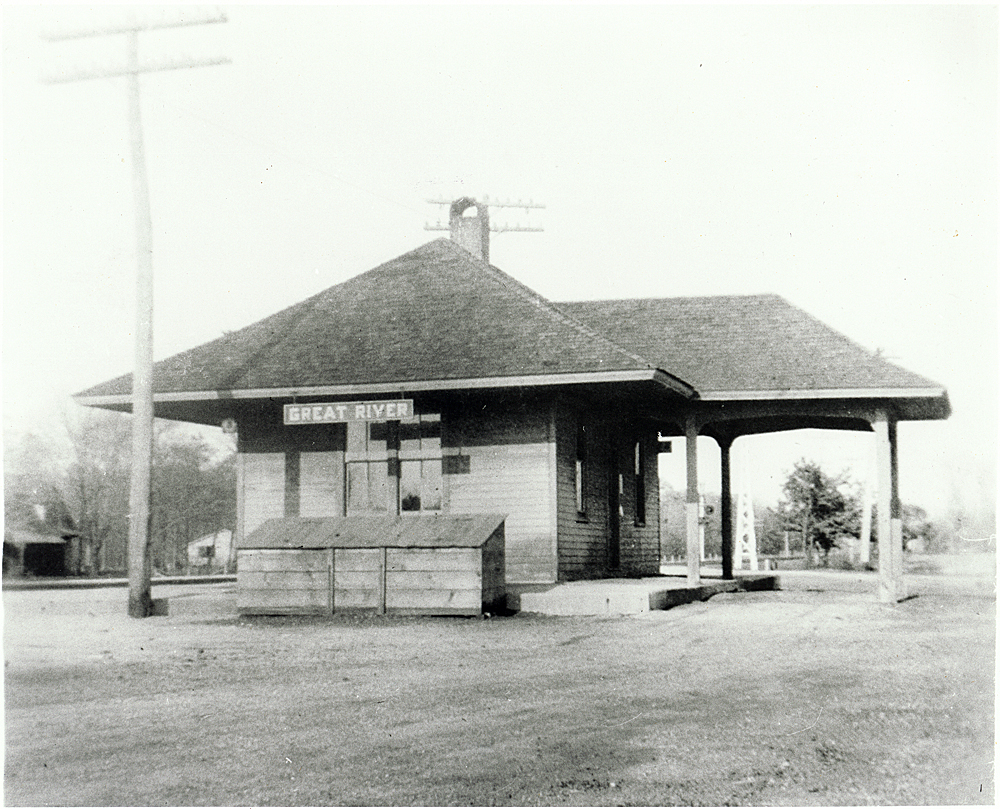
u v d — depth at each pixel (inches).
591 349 717.3
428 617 595.2
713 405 830.5
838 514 1739.7
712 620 613.3
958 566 1520.7
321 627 564.4
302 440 796.0
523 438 756.6
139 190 670.5
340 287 855.7
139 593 652.1
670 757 287.4
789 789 260.7
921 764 284.8
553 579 743.1
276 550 616.7
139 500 662.5
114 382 771.4
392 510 771.4
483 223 1007.0
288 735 309.1
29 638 527.5
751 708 349.4
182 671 418.9
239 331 823.1
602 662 440.5
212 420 901.2
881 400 797.2
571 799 250.2
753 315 902.4
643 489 1024.9
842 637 532.4
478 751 291.3
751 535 1549.0
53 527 2094.0
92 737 308.7
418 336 770.8
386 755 286.8
